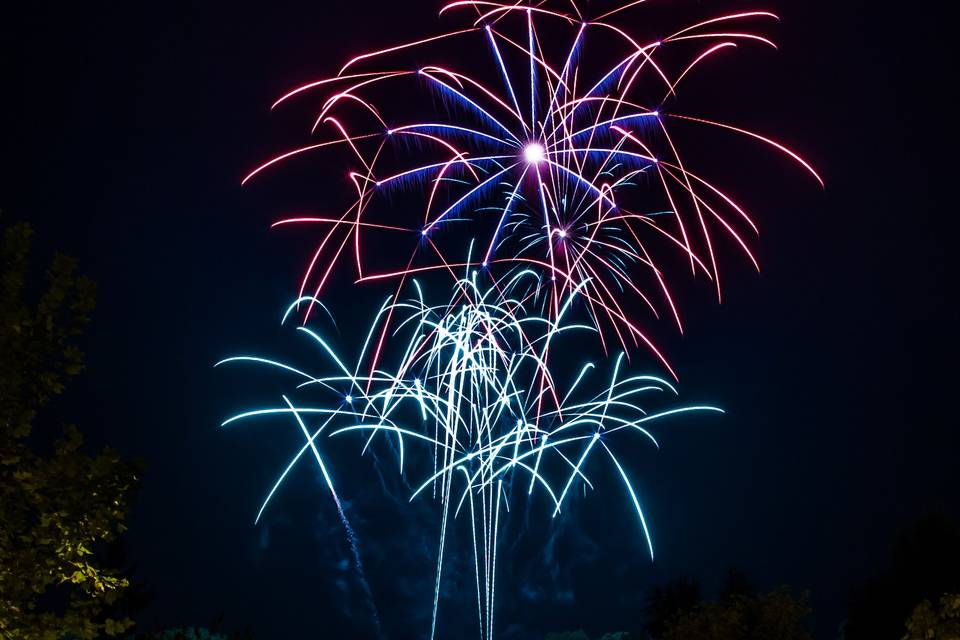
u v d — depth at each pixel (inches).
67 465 434.3
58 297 453.4
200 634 949.2
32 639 423.5
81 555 444.8
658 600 989.8
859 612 813.9
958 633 476.1
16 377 439.2
